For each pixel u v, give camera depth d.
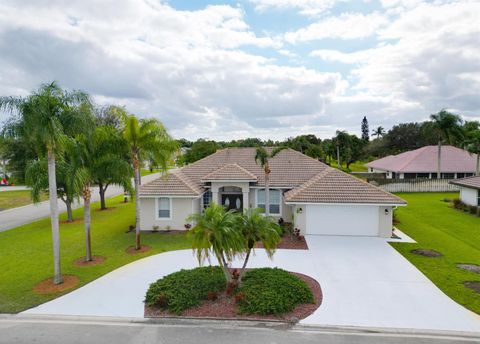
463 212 26.69
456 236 19.66
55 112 12.41
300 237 19.12
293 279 12.13
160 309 10.73
